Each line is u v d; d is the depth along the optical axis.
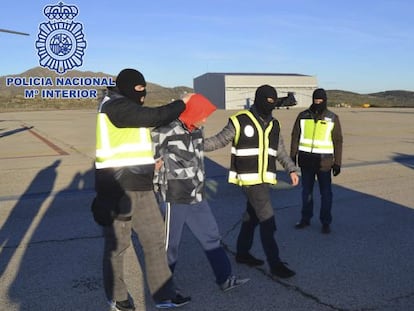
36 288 4.30
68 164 11.84
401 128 22.70
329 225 6.08
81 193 8.35
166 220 4.00
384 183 9.04
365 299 4.02
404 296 4.09
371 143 16.03
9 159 12.85
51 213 6.98
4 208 7.29
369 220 6.48
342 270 4.68
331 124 5.89
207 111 3.92
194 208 4.07
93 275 4.60
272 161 4.43
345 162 11.75
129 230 3.69
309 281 4.40
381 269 4.71
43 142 17.67
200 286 4.32
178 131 3.91
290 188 8.61
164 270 3.79
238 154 4.39
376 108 58.03
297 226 6.12
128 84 3.48
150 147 3.69
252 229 4.76
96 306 3.94
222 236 5.80
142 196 3.68
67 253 5.23
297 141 6.11
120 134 3.55
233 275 4.46
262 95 4.31
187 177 3.96
